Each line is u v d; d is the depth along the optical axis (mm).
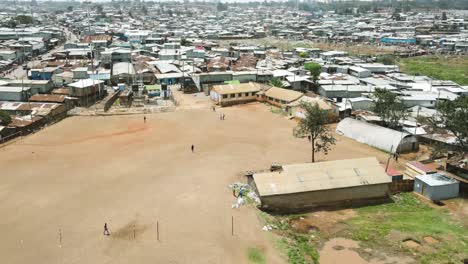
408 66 169750
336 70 142125
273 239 40312
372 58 178375
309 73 131625
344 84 114250
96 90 103500
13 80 109375
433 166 62531
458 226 44094
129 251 37656
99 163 61094
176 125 83875
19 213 44719
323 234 42094
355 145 73438
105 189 51406
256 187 48344
